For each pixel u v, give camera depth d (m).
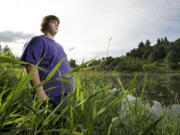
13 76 1.16
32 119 0.53
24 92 0.41
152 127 0.46
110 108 0.58
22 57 1.11
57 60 1.25
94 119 0.54
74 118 0.64
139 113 0.73
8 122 0.48
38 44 1.18
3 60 0.28
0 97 0.59
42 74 1.12
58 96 1.02
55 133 0.60
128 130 0.66
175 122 1.12
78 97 0.68
